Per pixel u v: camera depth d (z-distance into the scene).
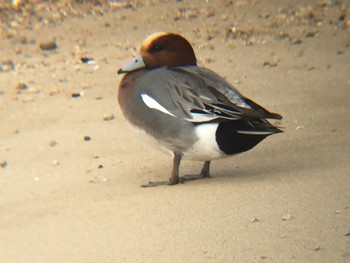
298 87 16.48
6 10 22.39
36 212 11.05
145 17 21.61
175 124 11.66
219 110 11.34
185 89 11.73
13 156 13.45
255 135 11.16
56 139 14.12
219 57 18.52
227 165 12.68
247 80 16.97
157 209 10.81
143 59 12.56
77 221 10.59
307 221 10.06
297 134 13.85
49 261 9.46
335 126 14.20
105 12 22.14
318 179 11.59
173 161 12.25
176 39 12.53
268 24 20.80
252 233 9.80
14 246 9.95
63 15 22.03
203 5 22.39
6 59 18.77
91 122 14.91
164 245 9.63
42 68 18.16
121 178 12.30
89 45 19.77
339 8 21.94
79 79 17.36
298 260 9.05
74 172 12.64
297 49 19.02
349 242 9.42
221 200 10.98
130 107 12.12
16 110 15.60
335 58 18.36
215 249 9.44
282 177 11.79
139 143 13.88
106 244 9.79
